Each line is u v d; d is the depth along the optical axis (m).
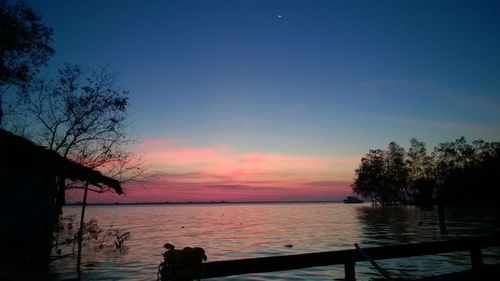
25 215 16.17
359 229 38.09
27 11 13.16
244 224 53.28
